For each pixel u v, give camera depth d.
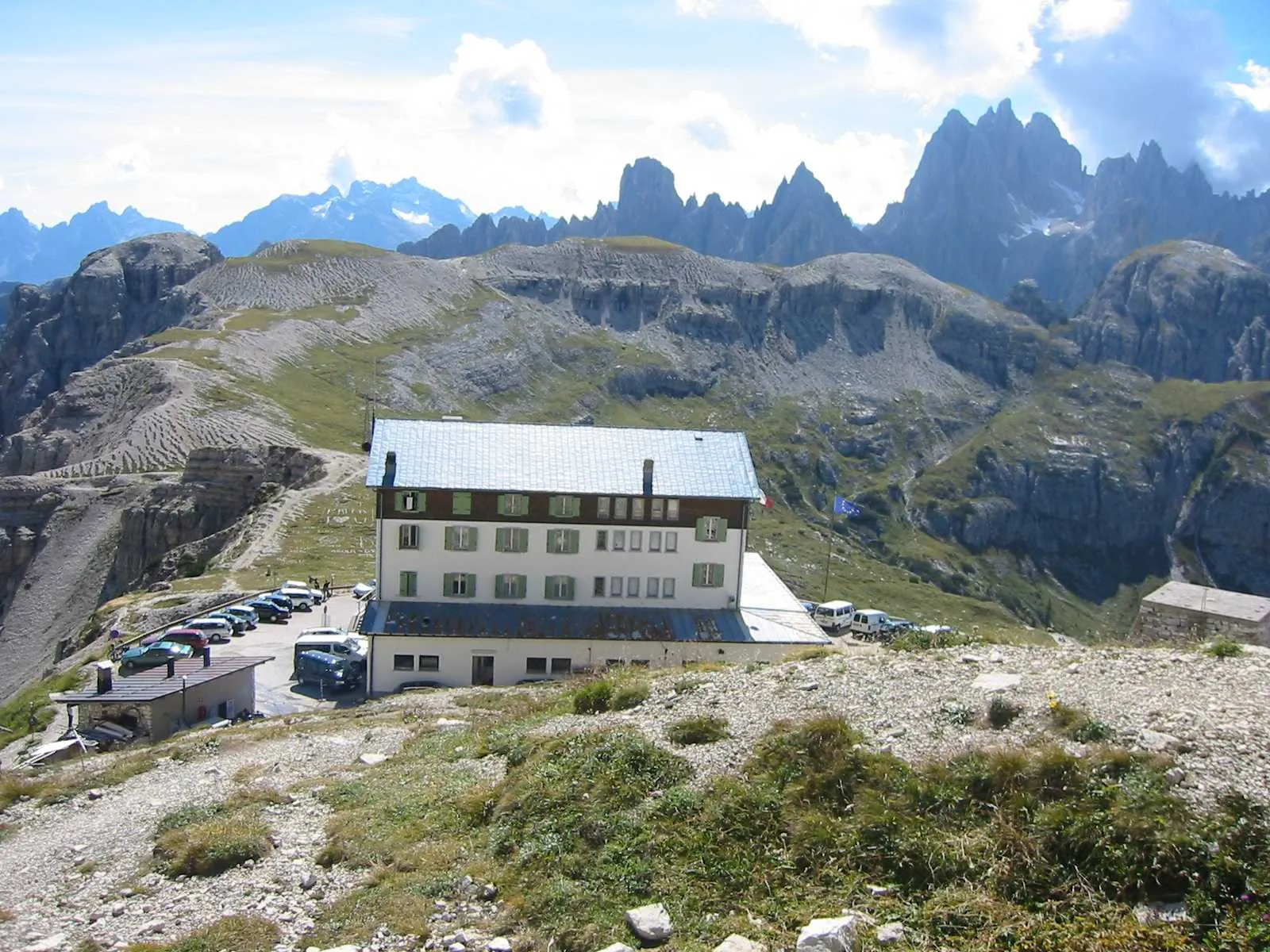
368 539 122.94
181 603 91.81
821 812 20.41
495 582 73.00
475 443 75.38
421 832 24.25
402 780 29.39
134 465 184.50
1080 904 16.70
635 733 26.33
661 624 72.06
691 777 23.30
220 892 22.41
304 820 27.05
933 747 22.23
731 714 27.17
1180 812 17.66
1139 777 18.89
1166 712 21.81
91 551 160.12
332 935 19.47
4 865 26.48
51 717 62.59
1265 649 27.95
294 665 70.62
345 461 161.62
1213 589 55.97
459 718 41.53
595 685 34.00
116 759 40.22
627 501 73.44
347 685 66.69
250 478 157.25
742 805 21.19
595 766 24.55
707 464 76.31
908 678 27.56
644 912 18.20
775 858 19.50
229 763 36.03
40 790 34.28
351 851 23.70
